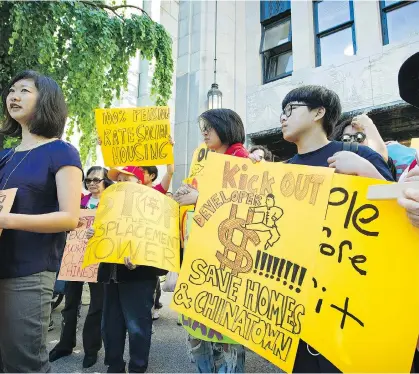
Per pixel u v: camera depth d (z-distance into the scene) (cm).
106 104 507
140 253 186
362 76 649
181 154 810
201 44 826
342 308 114
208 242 136
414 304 108
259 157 141
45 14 401
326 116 147
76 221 148
